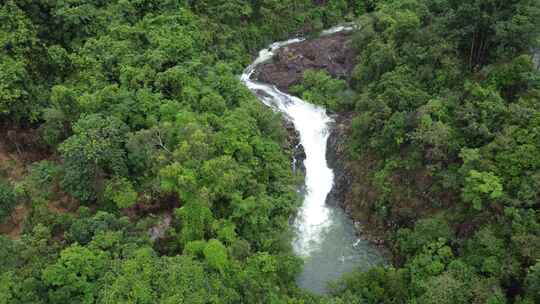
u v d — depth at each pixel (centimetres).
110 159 4031
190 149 4088
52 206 4128
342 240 4684
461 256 3900
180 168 3934
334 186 5188
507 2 4422
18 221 4000
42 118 4675
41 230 3597
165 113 4744
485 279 3616
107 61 5269
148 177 4259
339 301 3778
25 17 5122
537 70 4591
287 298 3838
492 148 3962
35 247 3469
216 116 4862
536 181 3628
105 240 3578
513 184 3781
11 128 4612
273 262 3916
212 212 4166
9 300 3058
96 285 3325
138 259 3441
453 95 4588
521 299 3447
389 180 4669
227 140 4603
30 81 4753
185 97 4969
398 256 4344
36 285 3186
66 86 5069
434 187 4316
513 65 4334
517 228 3584
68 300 3247
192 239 3888
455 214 4091
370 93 5309
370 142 4959
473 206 3897
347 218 4900
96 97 4675
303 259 4469
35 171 4291
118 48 5394
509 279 3575
